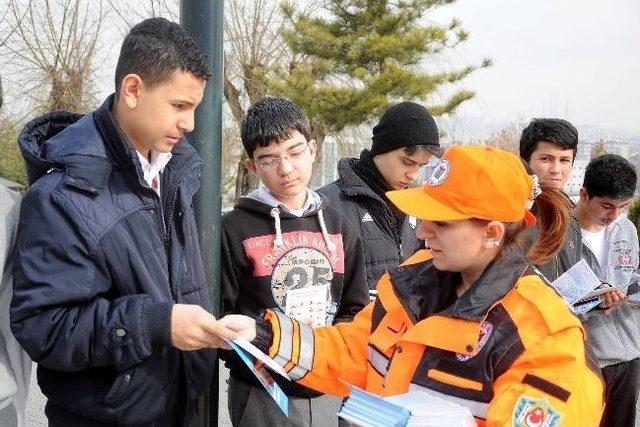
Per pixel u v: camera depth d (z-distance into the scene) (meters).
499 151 1.71
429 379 1.67
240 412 2.38
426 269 1.85
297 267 2.39
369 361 1.90
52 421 1.83
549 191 2.02
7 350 1.85
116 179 1.73
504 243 1.71
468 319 1.62
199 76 1.74
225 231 2.36
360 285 2.56
